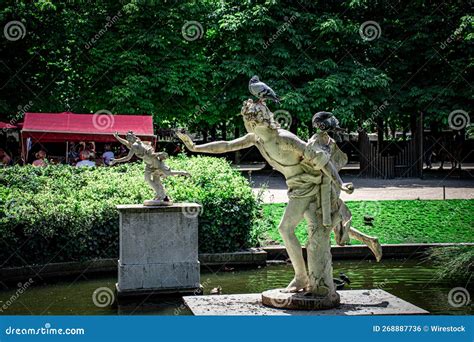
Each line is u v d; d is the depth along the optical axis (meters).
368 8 35.03
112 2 32.78
